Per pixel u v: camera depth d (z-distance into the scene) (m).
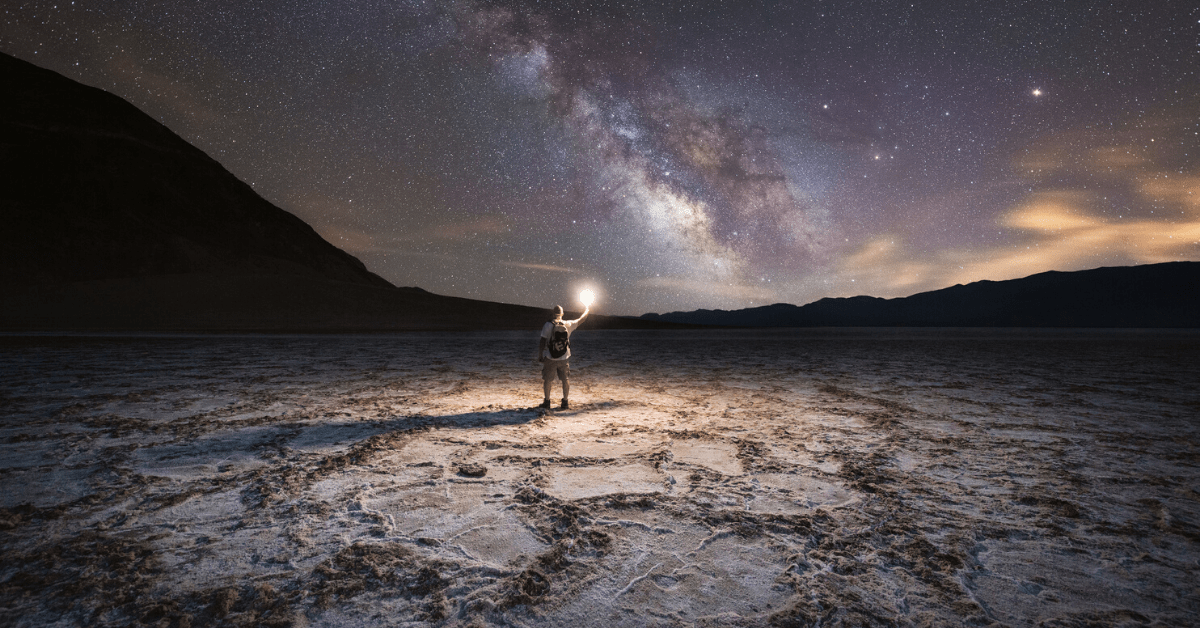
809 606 2.33
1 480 3.93
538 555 2.80
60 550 2.79
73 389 8.20
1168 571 2.68
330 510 3.40
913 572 2.65
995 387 9.41
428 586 2.47
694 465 4.46
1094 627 2.20
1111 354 18.70
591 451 4.90
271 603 2.31
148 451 4.74
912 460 4.65
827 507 3.52
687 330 55.16
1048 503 3.60
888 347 23.23
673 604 2.35
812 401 7.84
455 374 11.04
